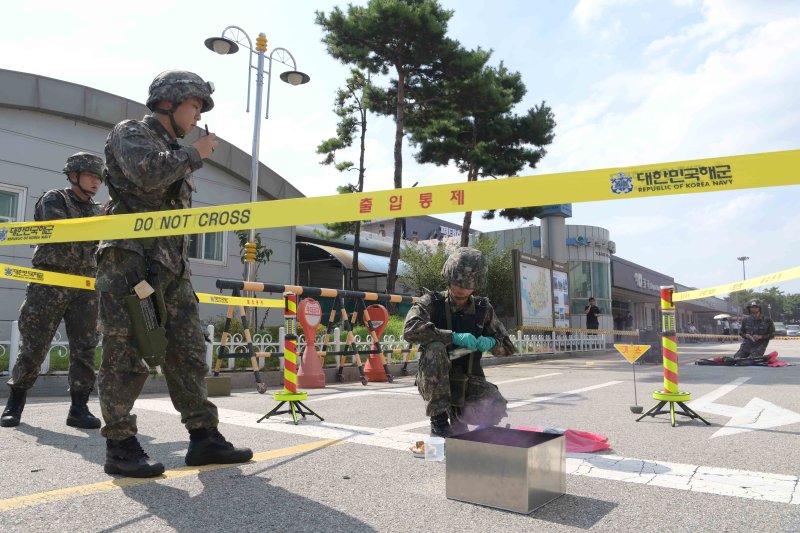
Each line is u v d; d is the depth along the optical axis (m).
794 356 15.98
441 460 3.13
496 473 2.30
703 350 21.16
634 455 3.32
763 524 2.12
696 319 54.38
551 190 2.03
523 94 21.16
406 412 5.05
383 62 17.59
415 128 19.47
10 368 6.23
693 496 2.49
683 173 1.85
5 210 11.20
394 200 2.32
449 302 3.48
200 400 2.92
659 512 2.27
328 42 16.98
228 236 14.60
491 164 19.41
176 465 2.97
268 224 2.53
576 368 11.29
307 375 7.45
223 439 3.01
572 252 27.81
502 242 29.45
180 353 2.84
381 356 8.77
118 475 2.73
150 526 2.05
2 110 11.20
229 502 2.35
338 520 2.14
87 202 4.32
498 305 23.00
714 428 4.23
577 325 27.08
